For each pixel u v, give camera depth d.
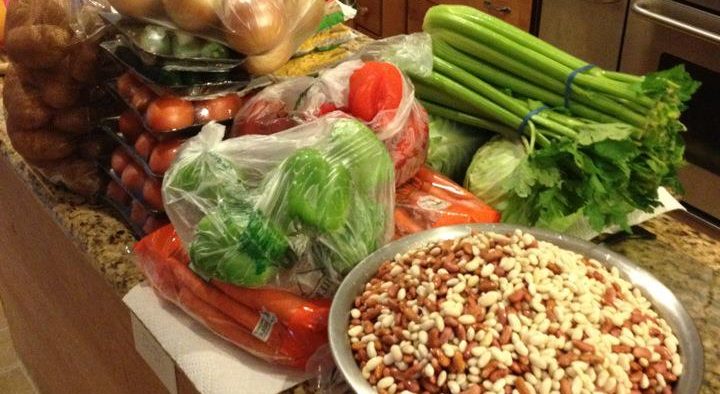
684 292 1.02
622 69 2.31
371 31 3.25
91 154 1.22
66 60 1.14
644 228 1.15
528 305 0.79
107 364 1.42
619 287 0.86
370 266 0.90
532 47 1.14
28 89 1.19
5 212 1.67
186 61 1.02
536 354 0.75
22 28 1.13
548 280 0.82
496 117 1.17
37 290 1.70
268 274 0.88
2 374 2.23
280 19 1.05
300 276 0.89
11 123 1.22
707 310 0.99
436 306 0.80
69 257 1.35
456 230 0.95
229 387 0.90
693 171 2.20
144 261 1.02
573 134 1.09
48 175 1.26
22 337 2.06
